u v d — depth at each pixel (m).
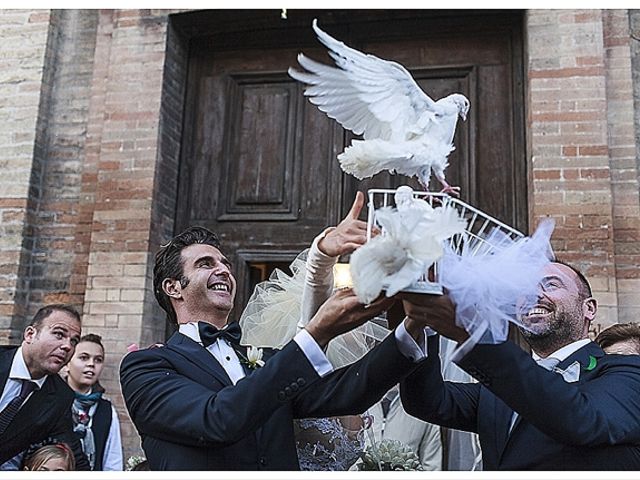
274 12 4.72
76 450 3.21
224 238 4.71
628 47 4.24
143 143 4.61
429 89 4.66
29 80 4.89
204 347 1.95
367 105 1.73
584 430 1.60
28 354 3.04
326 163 4.66
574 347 2.05
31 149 4.76
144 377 1.79
